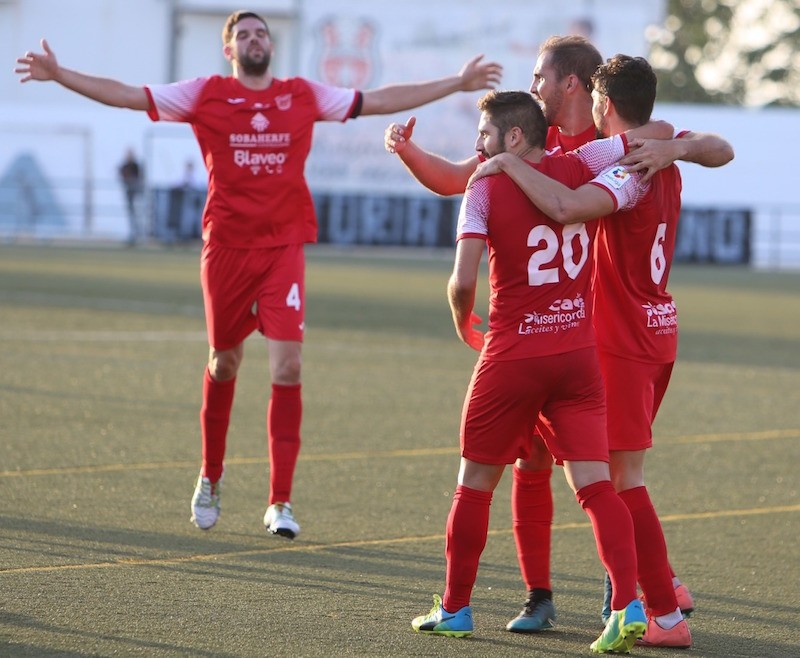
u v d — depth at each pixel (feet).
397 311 187.21
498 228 47.96
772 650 48.70
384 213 350.84
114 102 67.10
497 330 48.62
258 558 59.93
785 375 134.62
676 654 48.14
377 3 410.72
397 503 72.28
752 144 388.16
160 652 45.29
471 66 72.84
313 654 45.83
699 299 236.84
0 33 414.21
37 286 209.67
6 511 66.90
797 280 304.71
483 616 52.49
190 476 77.30
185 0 422.00
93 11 418.51
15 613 49.44
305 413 101.76
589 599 55.42
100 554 59.31
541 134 48.85
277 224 68.49
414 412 103.45
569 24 416.67
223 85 68.49
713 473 84.07
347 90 70.69
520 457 49.78
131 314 171.42
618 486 50.88
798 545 65.57
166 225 347.36
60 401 102.32
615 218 50.14
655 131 50.83
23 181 364.38
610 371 50.57
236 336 68.33
